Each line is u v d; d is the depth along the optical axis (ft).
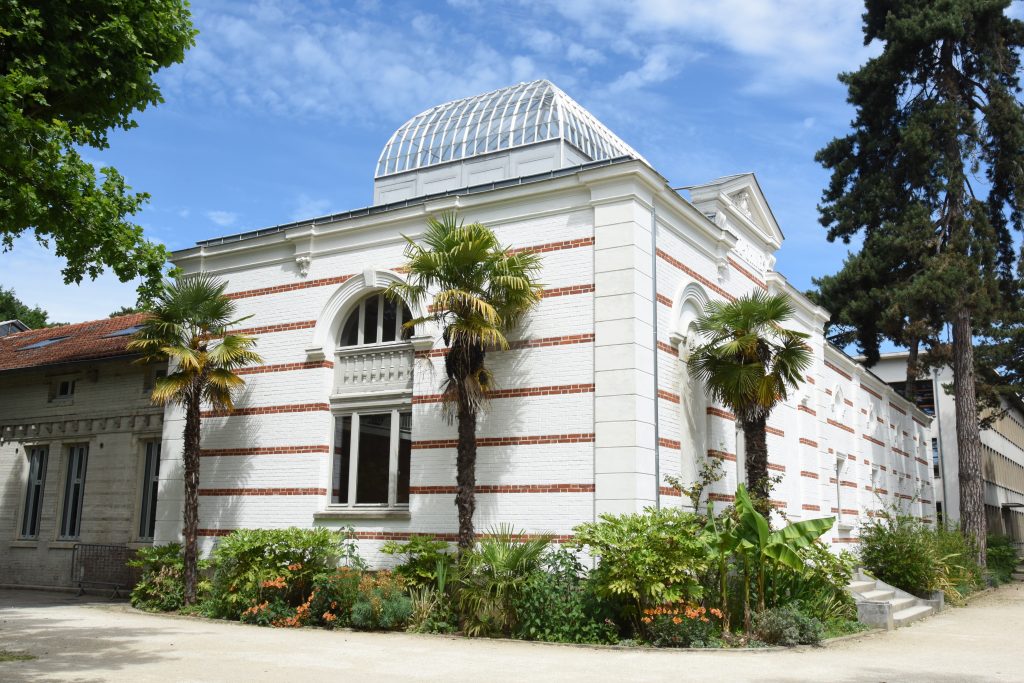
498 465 49.85
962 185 95.71
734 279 64.54
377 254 58.13
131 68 41.91
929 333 107.14
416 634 44.62
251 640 42.11
